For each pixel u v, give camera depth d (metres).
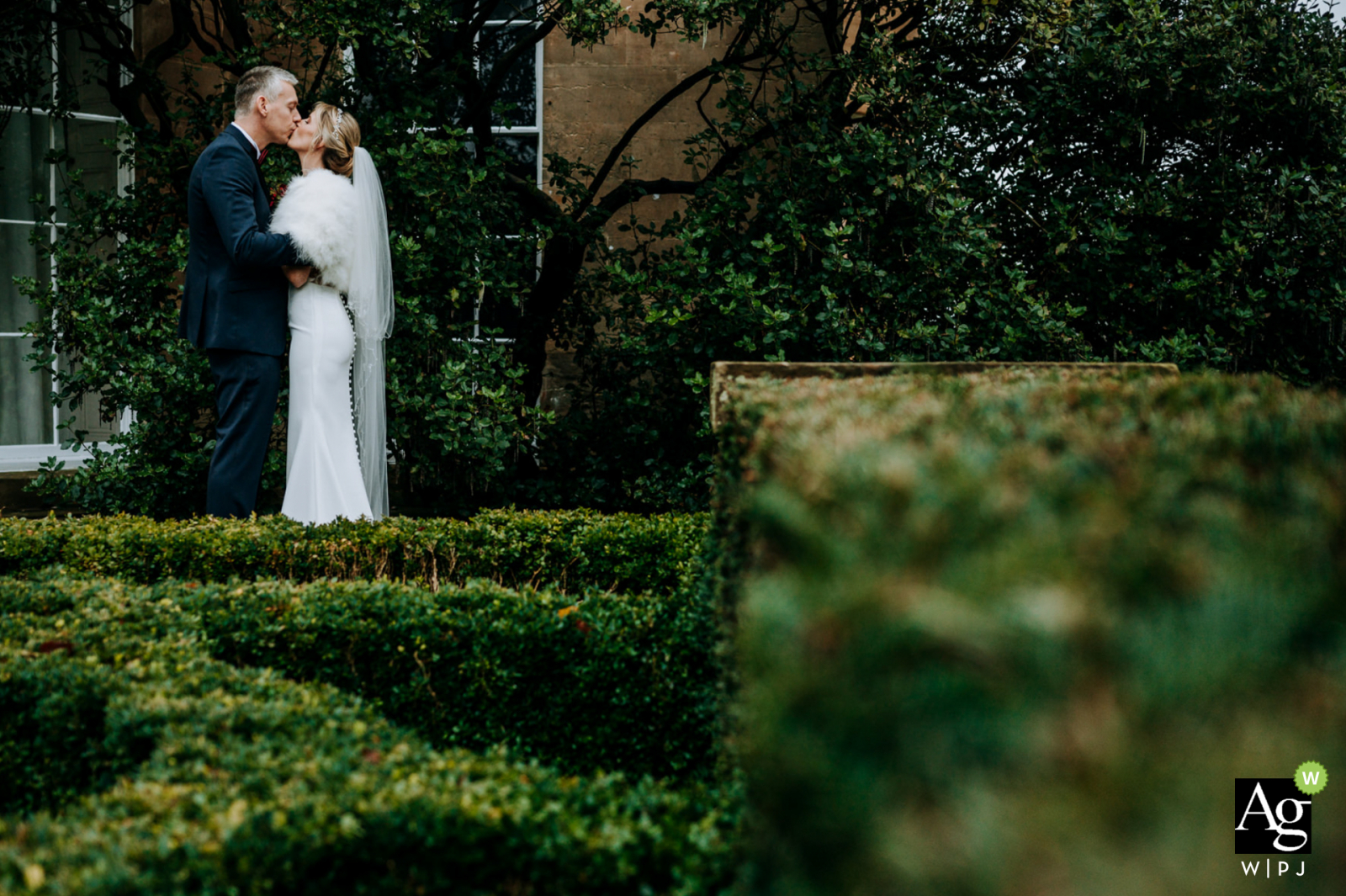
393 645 2.64
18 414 6.68
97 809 1.52
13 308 6.65
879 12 6.22
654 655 2.58
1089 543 0.79
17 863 1.34
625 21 5.53
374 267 4.82
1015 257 5.78
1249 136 5.75
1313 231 5.37
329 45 5.35
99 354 5.37
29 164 6.67
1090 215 5.48
